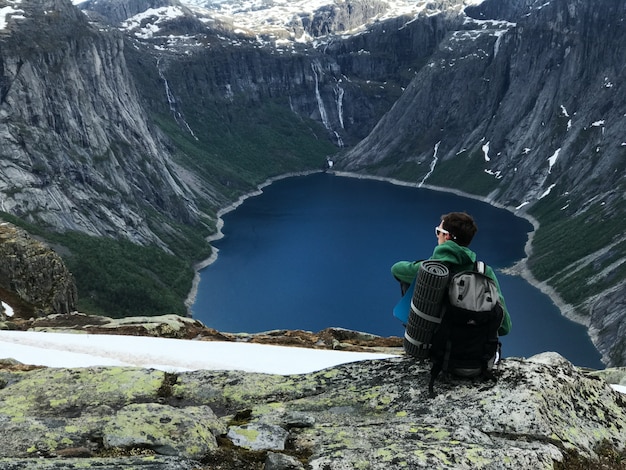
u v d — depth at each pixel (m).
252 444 9.56
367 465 8.49
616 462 9.62
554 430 9.66
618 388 18.59
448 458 8.59
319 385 11.95
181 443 9.16
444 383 10.91
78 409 11.41
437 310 9.62
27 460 8.27
